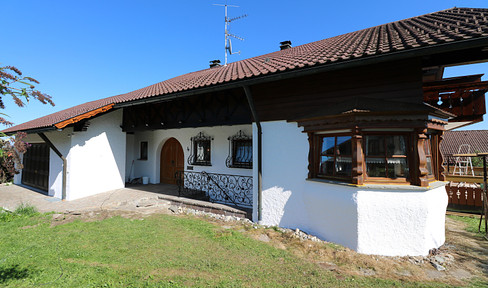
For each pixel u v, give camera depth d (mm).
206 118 7211
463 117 5594
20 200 8453
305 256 4195
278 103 5609
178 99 7891
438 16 6242
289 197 5469
